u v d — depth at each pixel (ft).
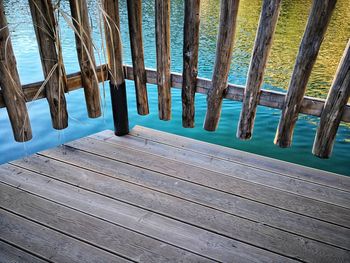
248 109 6.68
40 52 6.13
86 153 7.44
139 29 6.94
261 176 6.72
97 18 6.39
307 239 5.10
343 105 5.80
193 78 7.02
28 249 4.79
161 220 5.42
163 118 7.93
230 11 5.89
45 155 7.32
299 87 6.02
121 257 4.68
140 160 7.20
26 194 6.00
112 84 7.41
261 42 5.90
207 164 7.11
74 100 14.05
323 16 5.24
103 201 5.86
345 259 4.75
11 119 6.31
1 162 9.24
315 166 10.66
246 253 4.81
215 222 5.41
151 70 7.51
